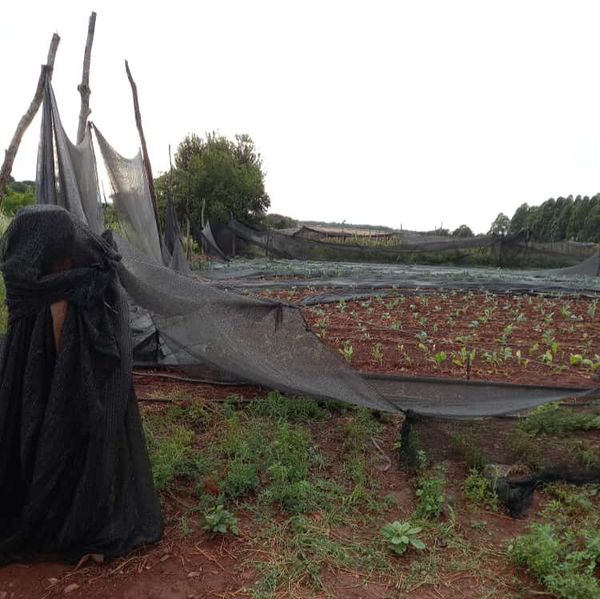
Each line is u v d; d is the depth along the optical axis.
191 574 2.73
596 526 3.24
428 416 4.26
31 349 2.55
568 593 2.57
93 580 2.66
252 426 4.44
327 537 3.06
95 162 7.42
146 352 5.95
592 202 42.06
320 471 3.86
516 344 8.16
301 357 4.39
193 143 33.47
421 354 7.36
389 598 2.63
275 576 2.72
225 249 25.80
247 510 3.31
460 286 14.67
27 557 2.78
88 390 2.57
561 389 4.69
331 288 14.34
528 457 3.87
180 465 3.69
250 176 30.28
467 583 2.75
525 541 2.91
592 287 15.47
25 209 2.54
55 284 2.51
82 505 2.65
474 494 3.52
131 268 3.55
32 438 2.58
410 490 3.68
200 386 5.55
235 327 4.27
